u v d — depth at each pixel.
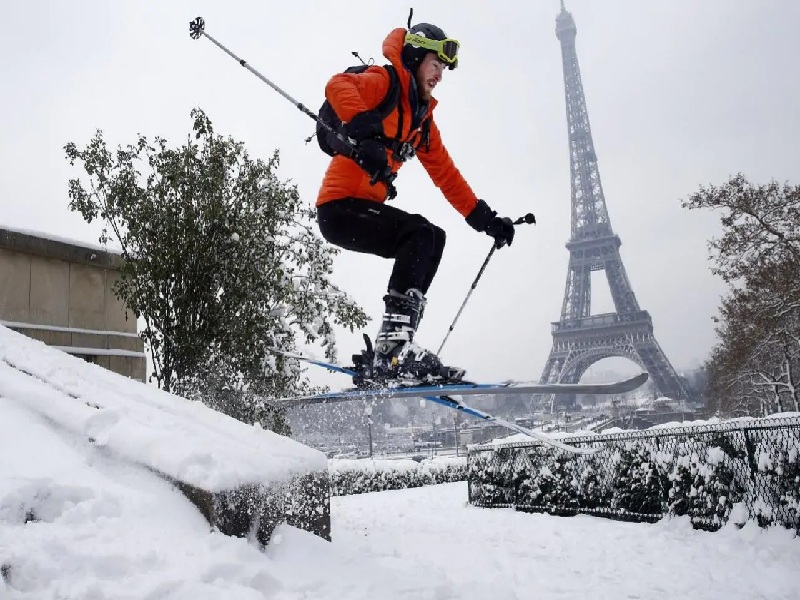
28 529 2.25
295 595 2.37
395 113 3.39
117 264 7.23
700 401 75.62
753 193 22.38
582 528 6.78
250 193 6.89
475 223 4.20
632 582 4.30
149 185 6.80
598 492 7.71
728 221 22.80
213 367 6.57
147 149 6.87
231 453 2.99
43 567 2.03
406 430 41.78
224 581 2.24
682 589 4.12
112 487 2.69
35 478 2.47
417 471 15.57
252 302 6.74
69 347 6.62
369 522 7.36
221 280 6.70
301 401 4.45
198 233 6.58
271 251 6.99
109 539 2.31
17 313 6.26
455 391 3.77
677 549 5.45
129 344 7.35
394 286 3.46
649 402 79.44
